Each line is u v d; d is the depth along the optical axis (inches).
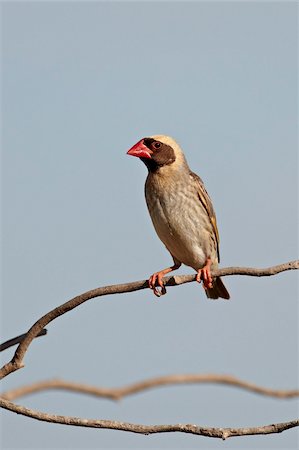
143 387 479.2
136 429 323.6
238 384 487.8
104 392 466.3
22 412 330.6
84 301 352.8
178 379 480.1
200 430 315.6
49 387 454.3
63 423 328.5
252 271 362.3
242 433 313.1
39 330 346.6
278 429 310.3
